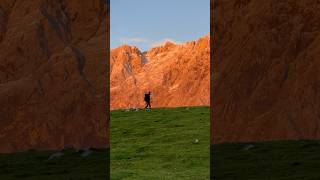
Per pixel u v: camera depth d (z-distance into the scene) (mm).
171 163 48188
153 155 52406
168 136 63062
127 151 55094
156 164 47562
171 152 53438
